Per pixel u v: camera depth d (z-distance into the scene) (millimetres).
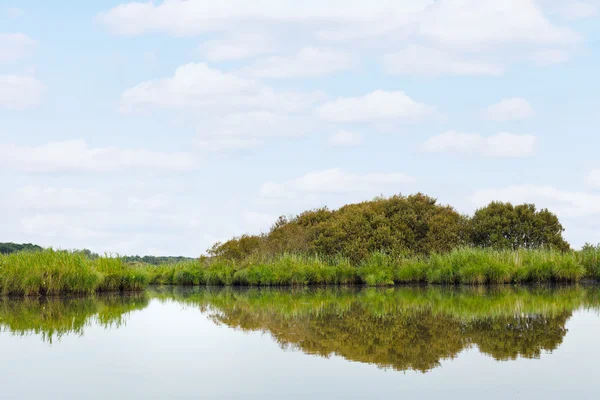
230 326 18391
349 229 44156
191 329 17844
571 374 11688
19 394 10602
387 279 37875
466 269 37156
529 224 47156
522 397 10156
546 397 10156
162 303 25891
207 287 37719
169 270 42062
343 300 26844
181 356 13742
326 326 18172
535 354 13633
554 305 23531
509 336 16031
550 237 46688
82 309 23266
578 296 27844
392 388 10766
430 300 26344
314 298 28188
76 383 11328
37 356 13836
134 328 18141
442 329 17297
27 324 18984
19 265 28453
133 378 11664
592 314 20453
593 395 10250
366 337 16125
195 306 24453
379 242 43312
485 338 15727
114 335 16828
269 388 10844
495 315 20391
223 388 10883
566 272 37781
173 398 10297
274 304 25266
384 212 46500
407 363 12820
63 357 13688
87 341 15820
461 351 14039
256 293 31984
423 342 15250
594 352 13797
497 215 47938
